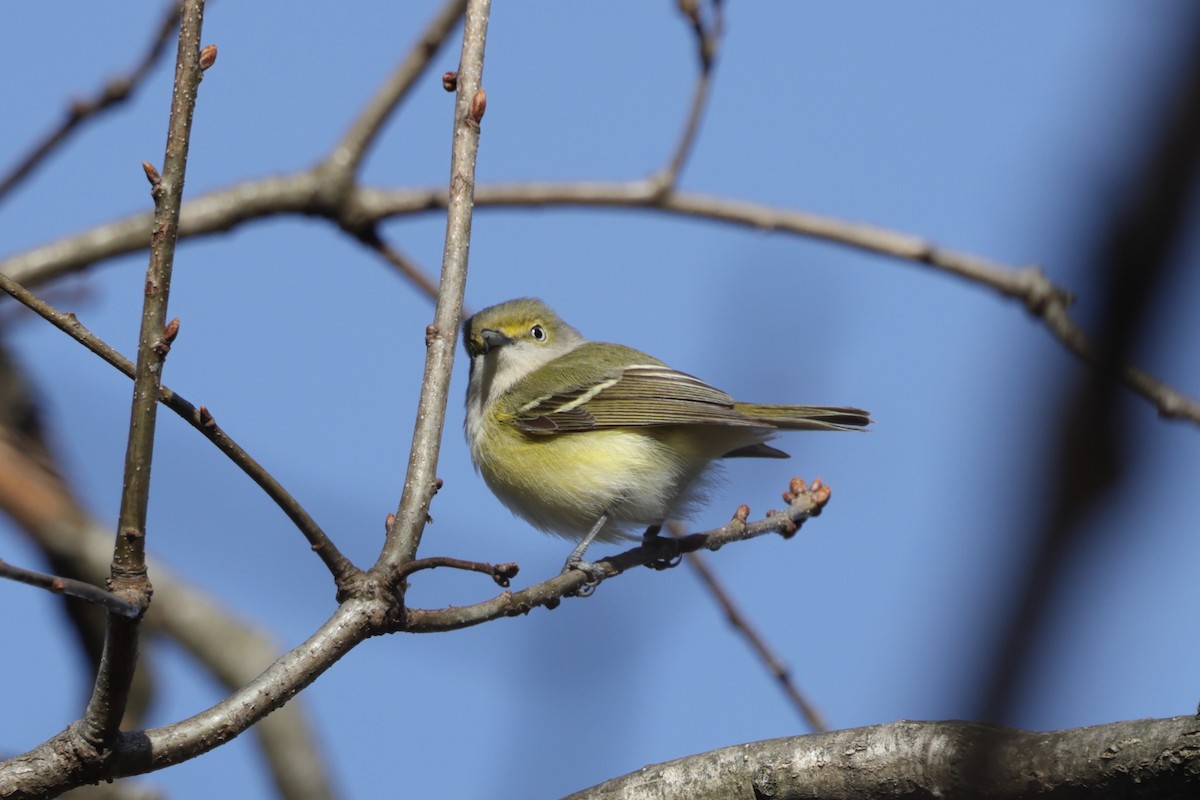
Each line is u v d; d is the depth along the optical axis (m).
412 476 8.02
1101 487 2.67
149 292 6.49
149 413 6.47
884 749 7.12
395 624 7.46
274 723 13.24
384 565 7.55
